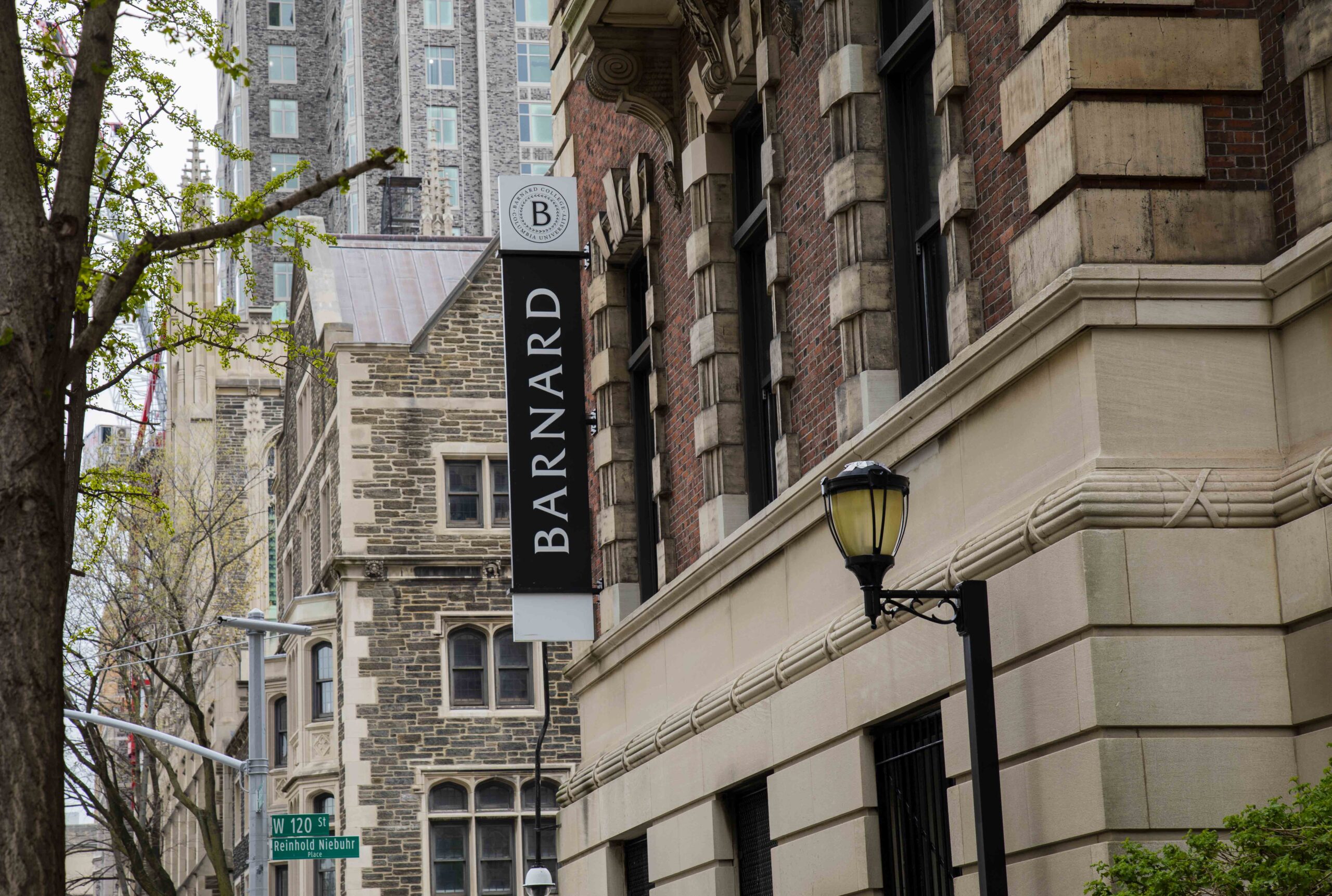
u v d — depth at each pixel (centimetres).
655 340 1814
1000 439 1091
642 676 1808
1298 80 988
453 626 3691
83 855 9269
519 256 1919
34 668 785
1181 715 942
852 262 1310
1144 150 1007
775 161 1485
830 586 1341
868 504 996
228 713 5719
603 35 1725
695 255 1647
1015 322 1036
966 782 1102
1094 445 980
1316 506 940
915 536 1210
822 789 1334
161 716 5150
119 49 1617
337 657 3750
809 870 1356
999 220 1120
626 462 1936
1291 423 986
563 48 2134
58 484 820
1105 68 1010
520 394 1900
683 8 1603
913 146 1305
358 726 3597
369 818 3556
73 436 969
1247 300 991
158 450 4572
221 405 6569
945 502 1166
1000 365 1076
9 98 848
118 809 3919
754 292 1630
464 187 10556
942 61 1184
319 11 11475
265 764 2594
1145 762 934
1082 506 959
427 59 10675
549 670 3712
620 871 1891
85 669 4019
